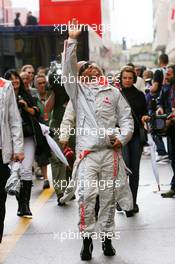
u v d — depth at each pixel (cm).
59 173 1075
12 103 740
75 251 772
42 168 1288
